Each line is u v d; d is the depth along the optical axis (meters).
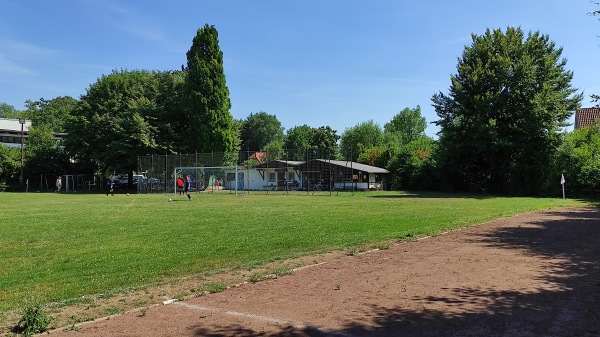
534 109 38.41
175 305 6.18
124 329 5.16
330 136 106.19
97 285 7.43
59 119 102.12
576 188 36.34
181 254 10.20
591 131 40.09
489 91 41.00
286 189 47.50
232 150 56.00
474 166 44.41
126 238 12.78
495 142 38.91
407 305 6.03
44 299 6.55
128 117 51.44
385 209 22.80
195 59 53.28
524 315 5.56
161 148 51.62
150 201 31.77
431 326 5.18
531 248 10.71
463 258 9.45
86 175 58.38
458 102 42.94
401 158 53.78
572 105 40.38
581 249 10.55
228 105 55.56
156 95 55.59
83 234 13.68
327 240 12.05
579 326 5.14
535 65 40.84
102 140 53.81
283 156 51.16
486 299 6.29
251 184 55.50
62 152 60.69
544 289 6.83
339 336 4.88
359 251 10.33
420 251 10.34
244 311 5.85
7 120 90.19
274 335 4.92
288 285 7.26
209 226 15.59
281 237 12.70
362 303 6.15
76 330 5.15
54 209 24.03
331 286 7.14
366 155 63.12
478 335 4.87
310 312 5.77
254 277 7.68
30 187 59.22
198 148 53.47
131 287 7.17
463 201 29.78
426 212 20.70
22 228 15.26
